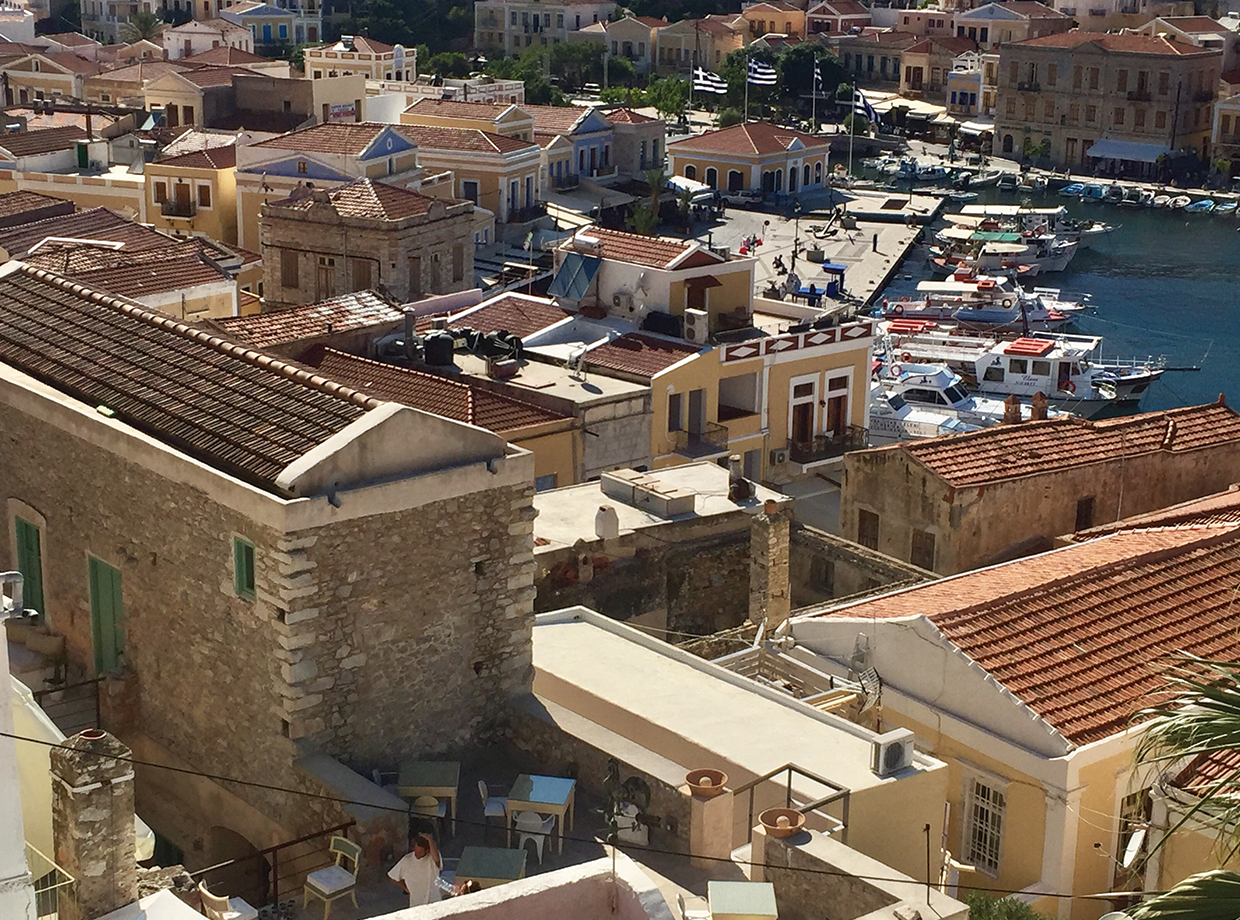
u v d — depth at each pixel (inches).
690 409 2689.5
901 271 5551.2
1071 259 5743.1
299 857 1186.6
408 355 2608.3
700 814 1156.5
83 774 918.4
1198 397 4224.9
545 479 2413.9
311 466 1187.3
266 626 1199.6
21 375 1470.2
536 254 4451.3
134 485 1307.8
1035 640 1464.1
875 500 2064.5
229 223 4141.2
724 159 6496.1
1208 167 7327.8
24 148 4205.2
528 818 1184.8
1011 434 2130.9
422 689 1264.8
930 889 1000.9
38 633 1454.2
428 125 5398.6
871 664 1494.8
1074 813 1341.0
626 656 1446.9
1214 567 1606.8
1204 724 857.5
